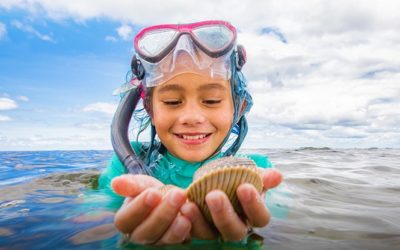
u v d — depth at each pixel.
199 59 0.32
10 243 0.23
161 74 0.33
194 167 0.36
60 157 1.22
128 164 0.35
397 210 0.34
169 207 0.18
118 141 0.37
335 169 0.79
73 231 0.25
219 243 0.21
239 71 0.37
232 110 0.37
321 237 0.24
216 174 0.18
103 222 0.27
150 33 0.34
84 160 1.03
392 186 0.52
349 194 0.45
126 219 0.19
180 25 0.33
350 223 0.28
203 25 0.33
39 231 0.26
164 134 0.35
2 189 0.45
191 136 0.34
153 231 0.19
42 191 0.43
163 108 0.34
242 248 0.20
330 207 0.35
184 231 0.19
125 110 0.39
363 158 1.27
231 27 0.34
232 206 0.19
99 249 0.21
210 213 0.19
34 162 0.94
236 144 0.40
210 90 0.33
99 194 0.38
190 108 0.33
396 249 0.22
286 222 0.28
